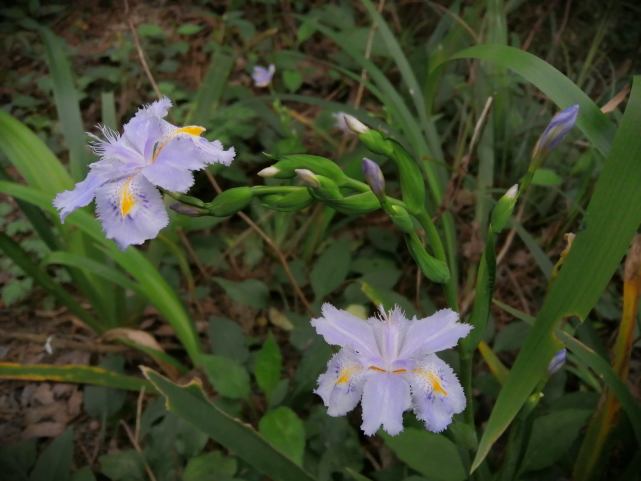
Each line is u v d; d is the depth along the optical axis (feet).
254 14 1.72
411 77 1.06
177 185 0.49
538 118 1.23
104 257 1.01
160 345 1.07
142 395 0.89
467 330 0.52
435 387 0.51
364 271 1.15
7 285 1.13
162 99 0.53
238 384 0.89
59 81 1.04
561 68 1.46
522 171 1.19
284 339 1.10
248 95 1.46
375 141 0.52
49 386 1.01
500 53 0.69
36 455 0.90
